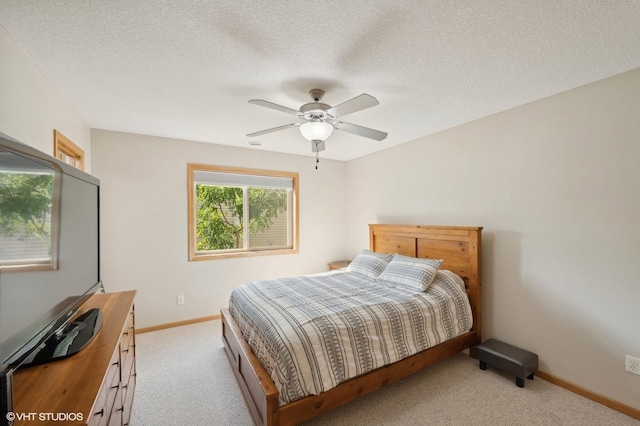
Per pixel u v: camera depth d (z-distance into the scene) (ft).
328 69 6.03
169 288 11.38
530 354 7.66
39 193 3.68
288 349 5.50
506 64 5.88
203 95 7.29
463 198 9.77
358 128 7.45
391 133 10.77
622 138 6.35
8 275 2.96
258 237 13.96
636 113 6.15
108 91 7.02
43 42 4.99
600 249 6.70
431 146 10.93
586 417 6.22
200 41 5.04
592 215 6.82
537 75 6.37
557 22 4.55
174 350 9.43
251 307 7.44
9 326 2.93
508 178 8.48
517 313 8.27
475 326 8.82
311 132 7.02
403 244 11.62
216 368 8.31
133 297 6.73
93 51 5.31
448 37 4.95
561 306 7.36
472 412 6.41
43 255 3.76
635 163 6.18
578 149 7.03
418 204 11.54
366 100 5.79
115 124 9.55
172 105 7.95
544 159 7.66
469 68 6.03
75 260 4.89
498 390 7.21
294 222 14.46
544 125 7.65
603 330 6.66
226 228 13.29
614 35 4.89
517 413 6.36
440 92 7.21
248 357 6.44
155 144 11.07
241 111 8.41
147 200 10.94
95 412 3.09
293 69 6.03
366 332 6.49
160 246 11.19
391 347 6.75
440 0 4.05
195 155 11.86
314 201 14.98
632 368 6.22
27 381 3.24
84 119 9.04
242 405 6.71
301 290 8.73
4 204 2.93
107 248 10.32
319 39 5.00
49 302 3.90
